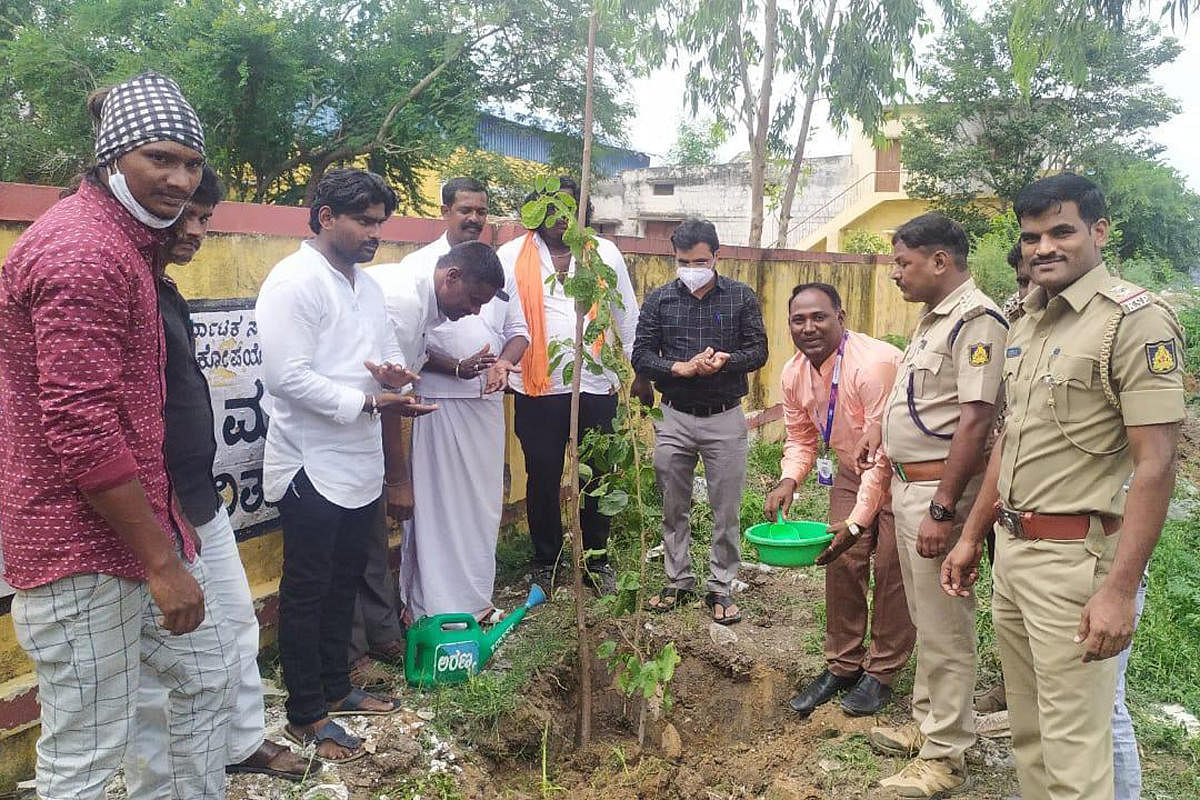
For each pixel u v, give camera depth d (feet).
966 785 10.77
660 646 14.11
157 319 7.32
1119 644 7.51
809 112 47.52
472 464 13.38
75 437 6.36
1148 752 11.85
